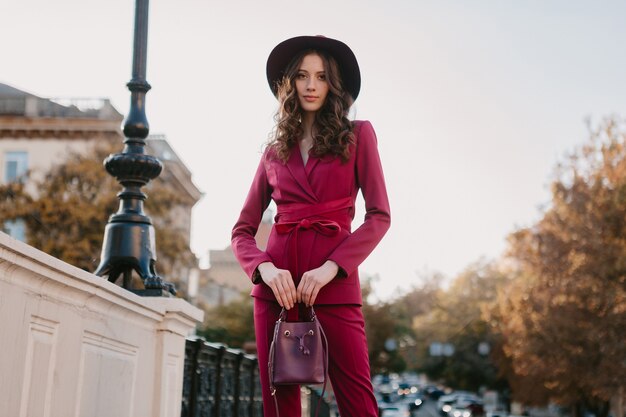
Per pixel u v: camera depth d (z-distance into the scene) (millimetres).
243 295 43656
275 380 2469
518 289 31219
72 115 38281
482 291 74000
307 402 14000
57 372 2803
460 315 73812
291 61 2799
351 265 2547
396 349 67000
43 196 28219
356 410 2611
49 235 27578
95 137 37875
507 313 31453
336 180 2676
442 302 78625
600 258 25078
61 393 2846
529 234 27969
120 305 3445
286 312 2570
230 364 7328
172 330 4301
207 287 57000
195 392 5641
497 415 49281
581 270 25375
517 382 43500
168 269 30266
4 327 2344
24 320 2492
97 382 3252
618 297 24812
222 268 60281
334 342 2592
